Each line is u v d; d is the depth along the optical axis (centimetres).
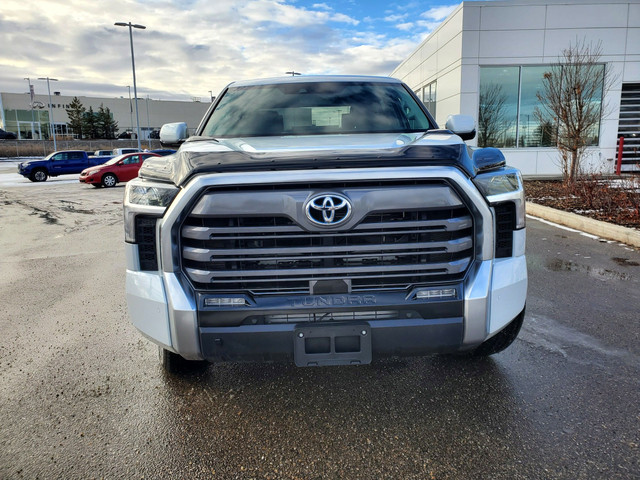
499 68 1510
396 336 237
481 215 237
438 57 1734
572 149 1169
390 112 371
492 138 1546
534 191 1180
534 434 238
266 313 233
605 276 513
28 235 910
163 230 236
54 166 2694
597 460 217
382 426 249
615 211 856
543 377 295
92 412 268
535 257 598
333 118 362
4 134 7444
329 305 232
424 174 225
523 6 1463
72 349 357
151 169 267
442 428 245
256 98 392
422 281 238
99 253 731
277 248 228
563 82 1269
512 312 254
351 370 312
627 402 265
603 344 342
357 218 224
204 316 236
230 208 224
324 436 242
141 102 9256
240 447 234
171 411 268
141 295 249
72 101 8688
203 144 274
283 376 306
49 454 231
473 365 313
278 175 221
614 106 1501
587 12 1455
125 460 226
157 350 354
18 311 452
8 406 276
